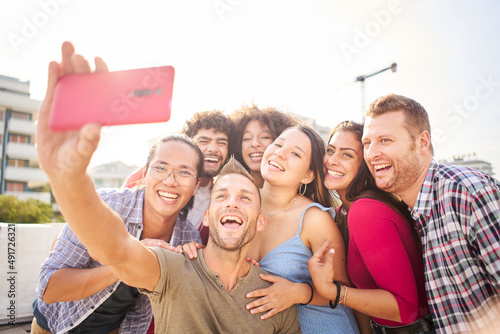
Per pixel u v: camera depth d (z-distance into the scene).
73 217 1.02
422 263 1.83
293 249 1.99
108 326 2.13
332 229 2.02
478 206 1.50
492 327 1.50
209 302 1.57
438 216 1.62
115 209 2.09
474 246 1.52
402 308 1.64
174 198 2.08
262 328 1.62
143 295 2.18
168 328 1.51
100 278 1.77
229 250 1.64
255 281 1.73
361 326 2.11
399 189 1.80
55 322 2.10
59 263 1.89
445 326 1.58
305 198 2.20
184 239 2.36
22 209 18.03
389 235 1.70
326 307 1.92
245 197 1.71
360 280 1.90
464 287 1.53
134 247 1.32
